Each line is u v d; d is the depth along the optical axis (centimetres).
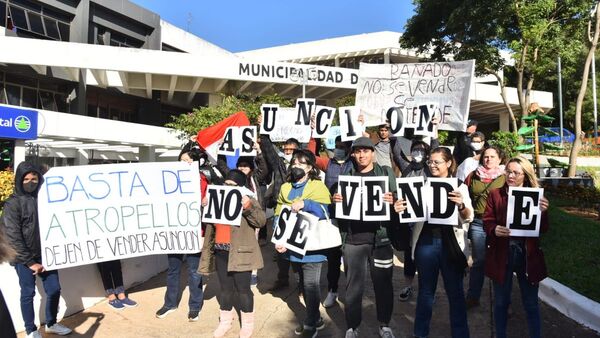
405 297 559
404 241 446
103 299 587
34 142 1866
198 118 1684
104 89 2548
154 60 2039
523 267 391
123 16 2827
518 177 394
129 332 490
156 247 521
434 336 461
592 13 1588
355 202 427
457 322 397
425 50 1939
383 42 3500
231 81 2300
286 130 679
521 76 1695
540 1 1470
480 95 2906
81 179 504
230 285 480
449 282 402
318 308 459
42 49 1881
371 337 463
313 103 680
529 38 1515
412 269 557
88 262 495
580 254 661
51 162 2023
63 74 2308
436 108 717
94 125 1925
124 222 516
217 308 562
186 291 626
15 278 486
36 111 1273
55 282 479
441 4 1730
